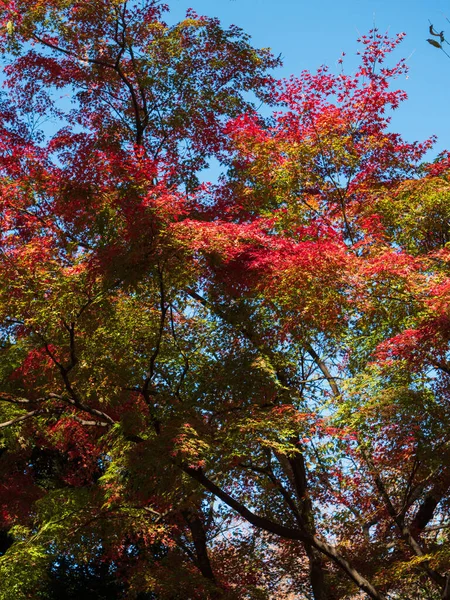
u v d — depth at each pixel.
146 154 18.59
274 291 14.01
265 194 17.00
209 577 18.75
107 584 21.92
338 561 14.80
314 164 16.31
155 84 19.94
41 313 12.86
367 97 15.81
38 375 14.92
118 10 19.23
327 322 14.10
